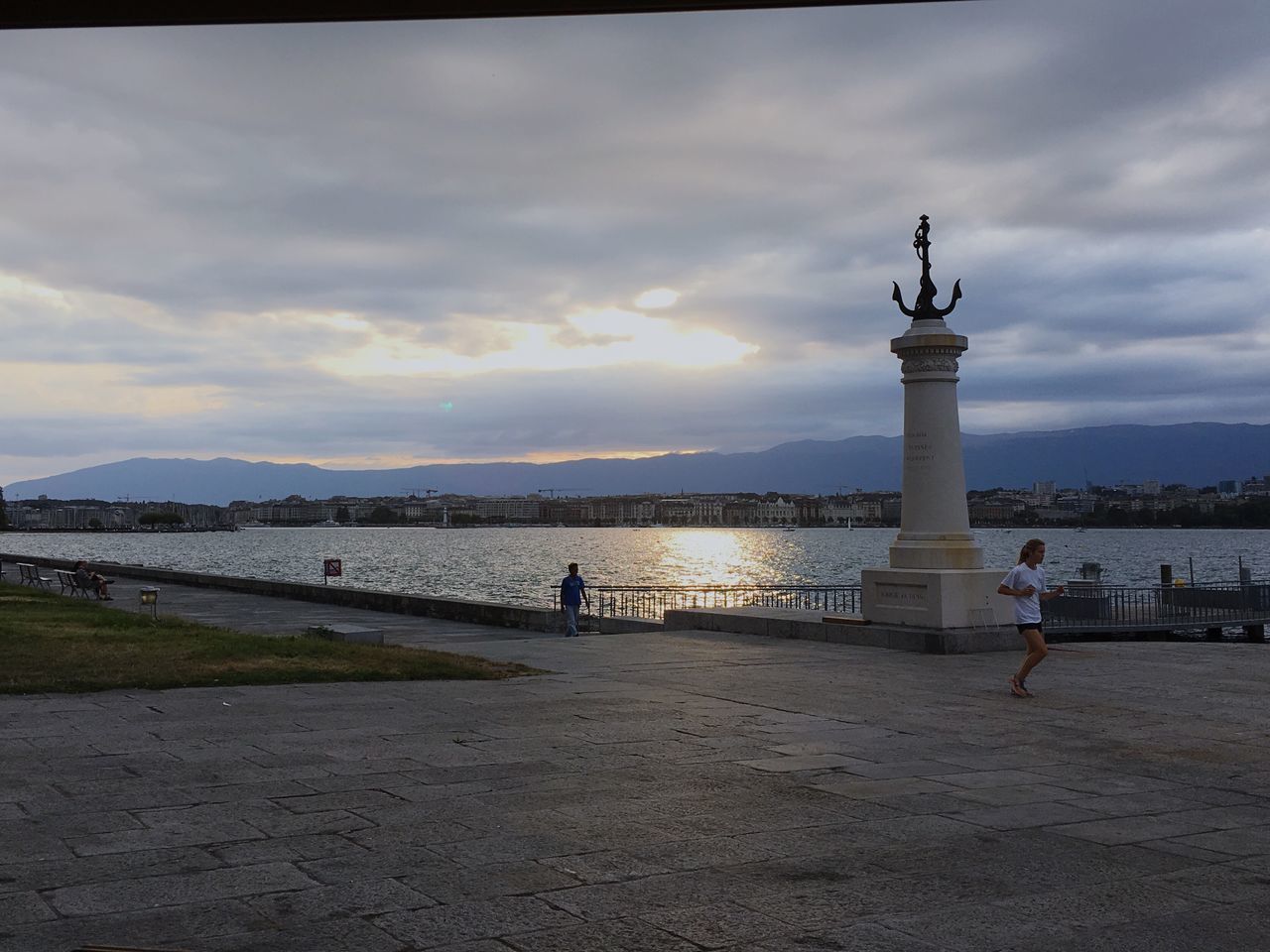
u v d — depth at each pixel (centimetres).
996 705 1384
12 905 588
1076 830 777
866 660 1864
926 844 734
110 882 630
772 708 1334
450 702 1338
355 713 1243
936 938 557
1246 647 2106
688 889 632
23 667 1528
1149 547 17762
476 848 707
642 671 1689
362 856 687
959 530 2142
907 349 2164
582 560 14875
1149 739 1154
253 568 11475
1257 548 17250
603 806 823
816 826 775
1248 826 795
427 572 11069
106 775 905
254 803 817
